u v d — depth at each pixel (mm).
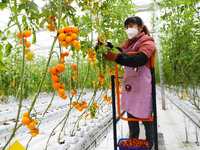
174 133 2656
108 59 1255
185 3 2699
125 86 1693
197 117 2822
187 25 2785
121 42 2695
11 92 4707
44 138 2096
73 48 1101
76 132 2047
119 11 2643
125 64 1300
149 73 1585
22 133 2582
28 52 822
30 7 872
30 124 775
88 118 2982
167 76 5453
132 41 1689
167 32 3740
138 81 1587
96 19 1768
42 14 1000
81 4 1357
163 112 4410
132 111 1609
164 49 4617
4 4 886
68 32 859
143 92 1541
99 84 1854
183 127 2957
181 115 3859
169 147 2139
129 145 1690
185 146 2178
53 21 1027
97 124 2676
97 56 1227
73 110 4250
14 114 3461
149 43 1411
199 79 3580
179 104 4312
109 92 7320
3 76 4395
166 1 3420
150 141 1828
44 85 5898
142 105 1528
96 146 2164
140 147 1605
